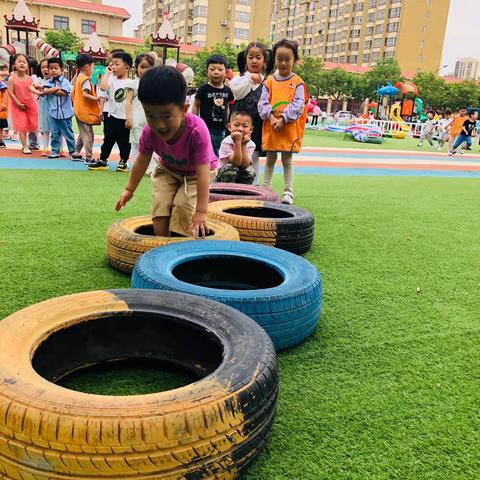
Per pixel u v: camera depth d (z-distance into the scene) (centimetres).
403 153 1675
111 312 197
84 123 790
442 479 160
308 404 193
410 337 260
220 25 8112
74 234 405
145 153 304
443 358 239
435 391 209
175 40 2080
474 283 355
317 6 9125
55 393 137
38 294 279
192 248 287
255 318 225
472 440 179
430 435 181
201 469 135
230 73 703
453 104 5594
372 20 7962
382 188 802
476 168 1299
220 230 336
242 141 541
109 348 202
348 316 282
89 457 127
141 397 137
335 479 156
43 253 352
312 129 2758
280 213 415
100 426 127
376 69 5600
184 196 328
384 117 4112
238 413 142
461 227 539
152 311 199
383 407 195
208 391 142
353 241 448
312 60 5431
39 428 128
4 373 144
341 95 5881
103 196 561
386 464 165
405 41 7619
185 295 209
